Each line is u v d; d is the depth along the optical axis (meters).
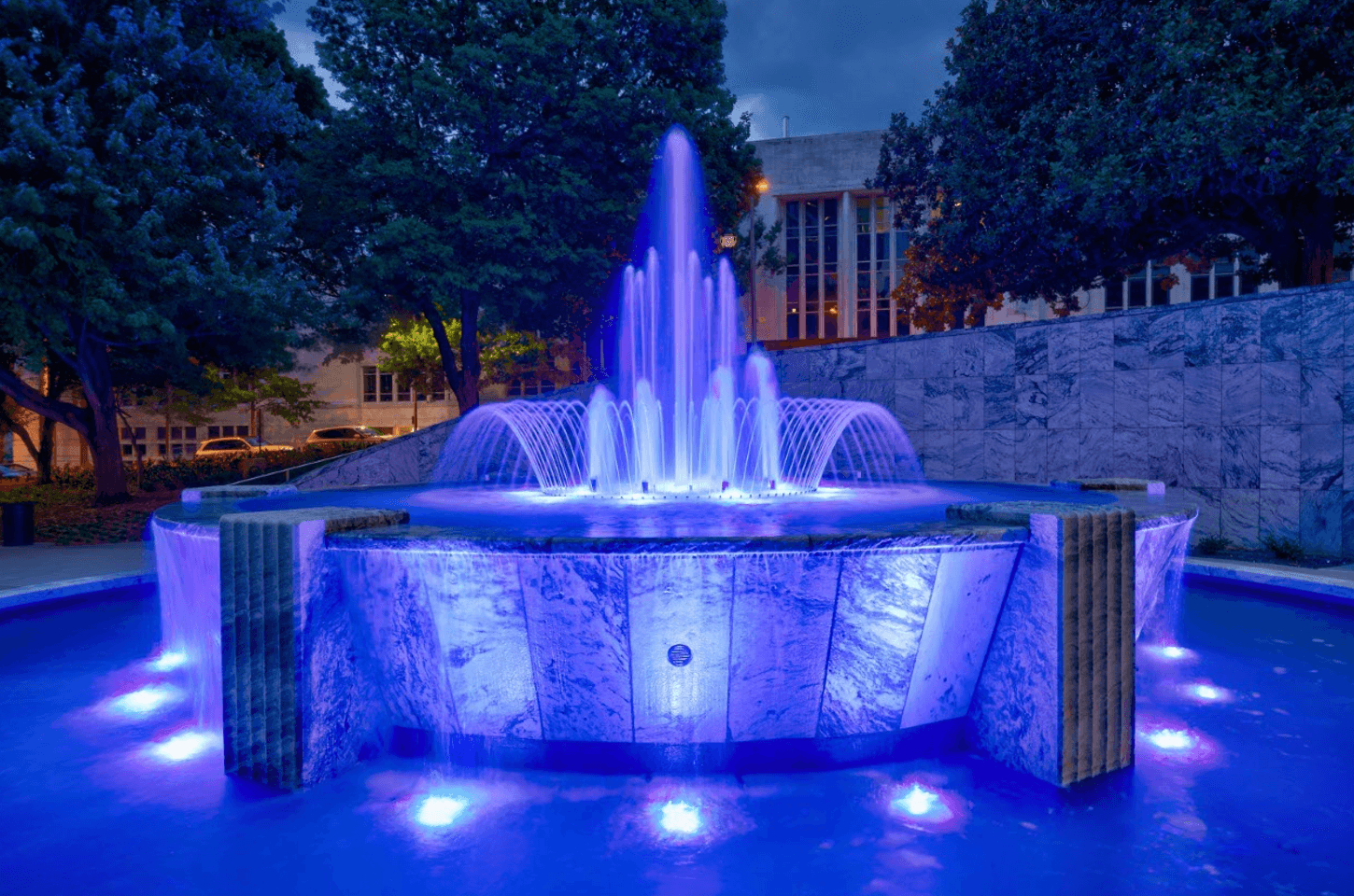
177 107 14.57
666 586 3.73
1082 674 3.91
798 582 3.80
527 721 4.16
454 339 36.03
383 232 17.16
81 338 15.70
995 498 6.51
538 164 18.50
